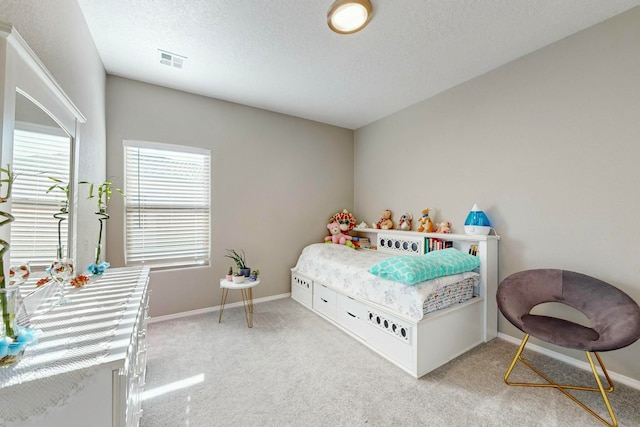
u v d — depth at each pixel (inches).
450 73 100.0
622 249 69.6
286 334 96.3
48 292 47.9
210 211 120.3
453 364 77.2
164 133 110.3
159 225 110.1
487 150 98.7
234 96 120.2
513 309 69.9
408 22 72.7
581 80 76.2
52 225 48.8
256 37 79.5
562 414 57.6
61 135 51.4
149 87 107.4
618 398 62.2
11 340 28.0
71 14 60.3
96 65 83.0
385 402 61.2
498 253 95.0
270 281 137.4
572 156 78.1
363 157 161.5
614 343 52.3
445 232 109.5
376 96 119.7
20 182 38.8
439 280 79.9
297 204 146.3
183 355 81.3
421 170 124.7
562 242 80.1
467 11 68.6
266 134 136.0
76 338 34.3
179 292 113.0
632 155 68.1
